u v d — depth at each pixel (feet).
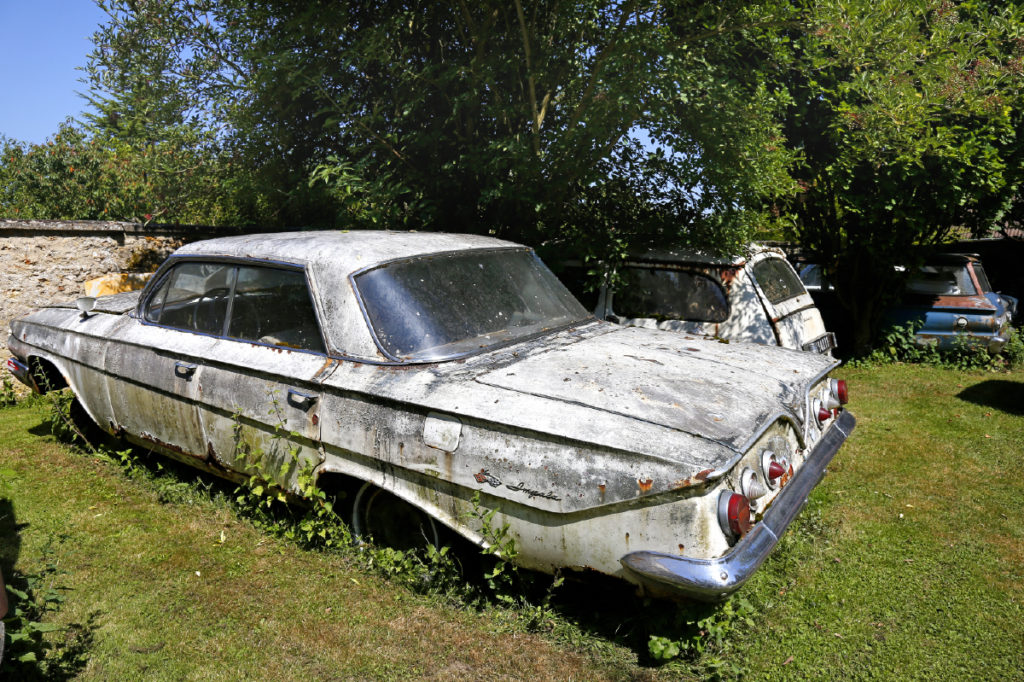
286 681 9.23
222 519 13.80
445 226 22.35
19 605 10.00
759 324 19.45
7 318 22.09
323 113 21.70
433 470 10.02
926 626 10.36
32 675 9.05
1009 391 24.59
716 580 8.16
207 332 13.26
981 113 24.03
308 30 19.86
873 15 21.20
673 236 20.72
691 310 20.25
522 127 22.21
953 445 18.60
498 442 9.49
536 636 10.11
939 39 22.99
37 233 22.30
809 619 10.57
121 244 24.21
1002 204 28.50
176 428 13.61
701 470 8.28
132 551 12.56
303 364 11.51
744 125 19.44
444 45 22.27
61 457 17.29
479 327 11.85
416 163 21.88
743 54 22.15
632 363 10.83
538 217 21.75
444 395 10.03
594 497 8.81
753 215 21.01
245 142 23.07
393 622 10.48
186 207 30.42
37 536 13.10
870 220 27.09
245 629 10.30
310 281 11.89
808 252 33.01
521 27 19.24
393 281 11.69
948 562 12.25
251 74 21.35
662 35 18.20
